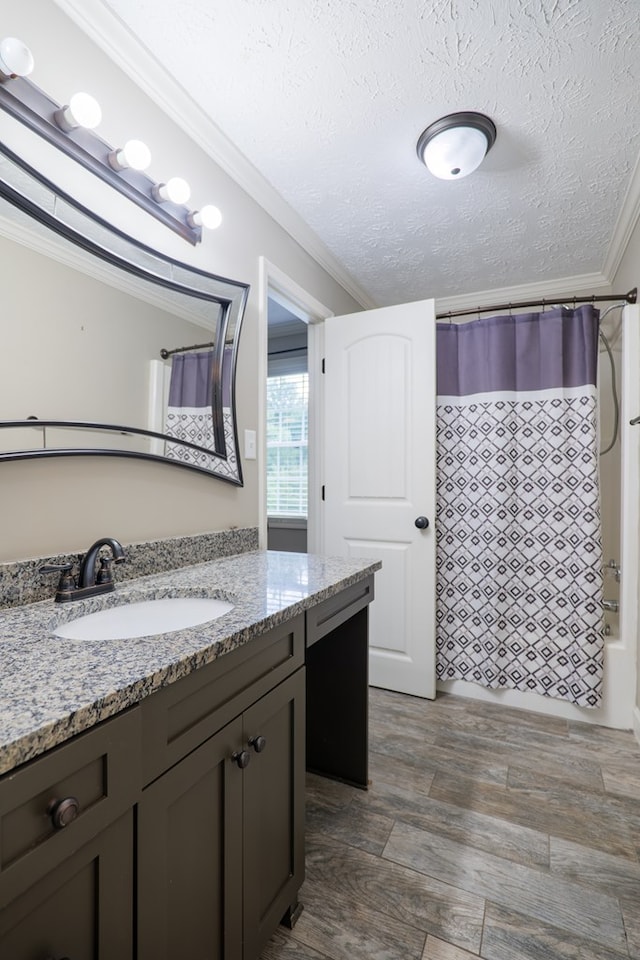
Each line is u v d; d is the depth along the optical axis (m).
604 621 2.16
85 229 1.16
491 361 2.23
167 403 1.42
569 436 2.11
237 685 0.85
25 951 0.49
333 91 1.42
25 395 1.03
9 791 0.47
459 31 1.22
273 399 3.66
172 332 1.44
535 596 2.15
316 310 2.42
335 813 1.44
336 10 1.17
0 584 0.96
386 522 2.35
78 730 0.54
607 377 2.66
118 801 0.60
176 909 0.71
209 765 0.78
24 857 0.48
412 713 2.10
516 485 2.21
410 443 2.30
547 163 1.72
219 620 0.89
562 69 1.33
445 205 2.00
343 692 1.61
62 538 1.12
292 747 1.05
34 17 1.06
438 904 1.12
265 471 1.93
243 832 0.87
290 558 1.63
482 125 1.51
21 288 1.02
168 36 1.25
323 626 1.20
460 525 2.30
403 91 1.42
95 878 0.57
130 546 1.27
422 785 1.58
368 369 2.41
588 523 2.05
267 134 1.60
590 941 1.03
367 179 1.83
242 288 1.74
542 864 1.24
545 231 2.21
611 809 1.46
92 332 1.18
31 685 0.60
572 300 2.11
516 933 1.04
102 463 1.23
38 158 1.05
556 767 1.69
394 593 2.33
